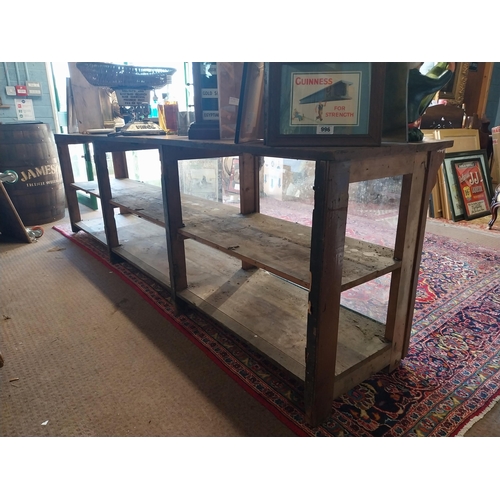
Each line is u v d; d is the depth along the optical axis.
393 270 1.40
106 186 2.57
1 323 2.02
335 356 1.30
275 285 2.08
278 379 1.58
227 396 1.51
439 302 2.17
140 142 1.85
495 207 3.48
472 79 4.88
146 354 1.76
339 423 1.36
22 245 3.20
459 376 1.59
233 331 1.65
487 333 1.88
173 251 1.93
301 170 3.54
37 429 1.36
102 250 3.02
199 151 1.88
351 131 1.12
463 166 3.95
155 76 2.47
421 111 1.41
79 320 2.05
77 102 2.89
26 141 3.49
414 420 1.37
